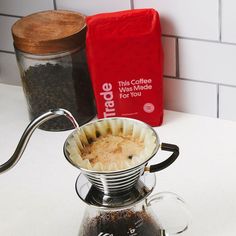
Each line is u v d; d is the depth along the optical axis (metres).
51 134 1.00
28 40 0.94
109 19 0.92
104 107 0.99
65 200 0.87
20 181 0.91
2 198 0.88
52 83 0.98
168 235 0.75
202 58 0.96
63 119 0.99
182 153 0.94
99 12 1.00
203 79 0.98
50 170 0.93
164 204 0.83
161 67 0.95
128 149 0.68
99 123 0.70
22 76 1.00
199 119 1.01
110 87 0.97
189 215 0.79
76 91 0.99
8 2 1.05
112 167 0.65
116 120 0.70
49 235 0.81
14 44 0.98
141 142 0.69
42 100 0.99
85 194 0.70
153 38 0.92
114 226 0.70
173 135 0.98
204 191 0.86
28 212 0.85
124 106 0.99
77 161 0.66
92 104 1.03
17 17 1.06
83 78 1.00
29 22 0.99
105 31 0.92
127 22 0.92
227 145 0.95
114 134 0.70
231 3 0.89
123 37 0.92
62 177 0.91
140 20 0.92
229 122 1.00
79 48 0.97
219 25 0.92
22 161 0.95
